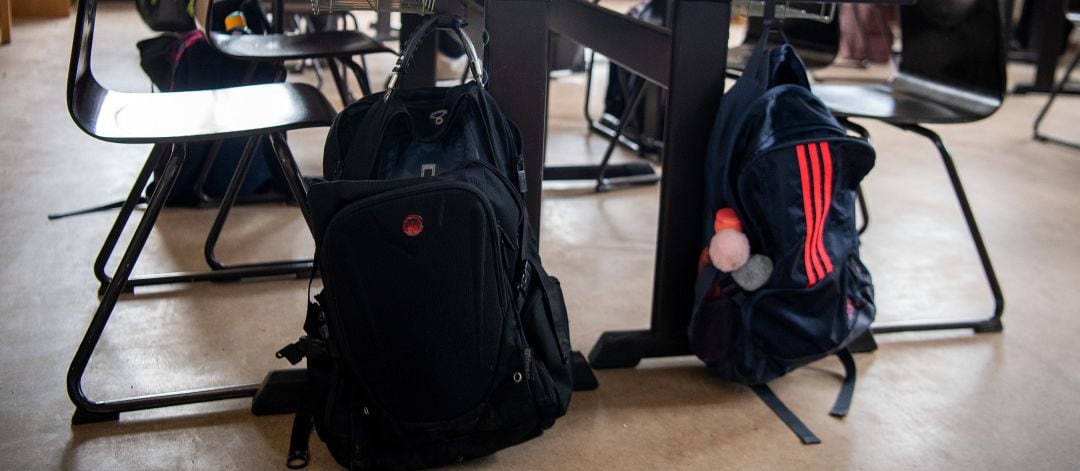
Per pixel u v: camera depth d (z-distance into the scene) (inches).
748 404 64.4
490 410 54.0
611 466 56.5
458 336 51.4
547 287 58.6
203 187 97.8
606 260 89.5
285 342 70.4
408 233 49.0
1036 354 73.5
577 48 175.0
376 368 51.9
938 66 82.0
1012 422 63.4
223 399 60.3
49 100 140.7
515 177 57.1
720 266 60.9
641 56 68.3
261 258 85.4
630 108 107.0
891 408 64.6
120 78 153.0
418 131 55.2
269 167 98.3
